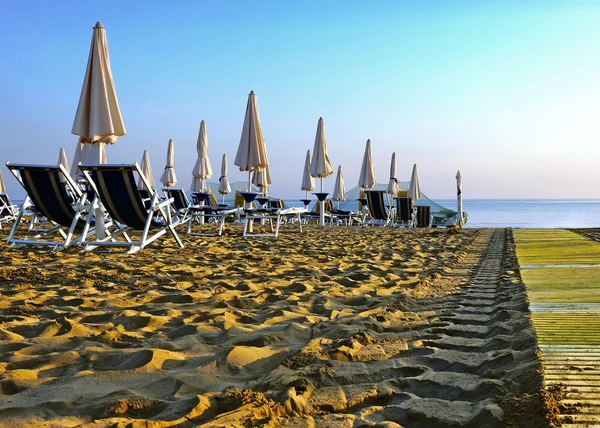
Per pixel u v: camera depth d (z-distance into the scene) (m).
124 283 4.02
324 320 3.02
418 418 1.71
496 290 3.99
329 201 17.72
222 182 17.86
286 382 1.97
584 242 7.67
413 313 3.22
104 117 6.35
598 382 1.84
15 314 3.02
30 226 9.06
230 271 4.73
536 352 2.19
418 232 11.23
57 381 2.00
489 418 1.63
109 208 6.01
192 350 2.43
